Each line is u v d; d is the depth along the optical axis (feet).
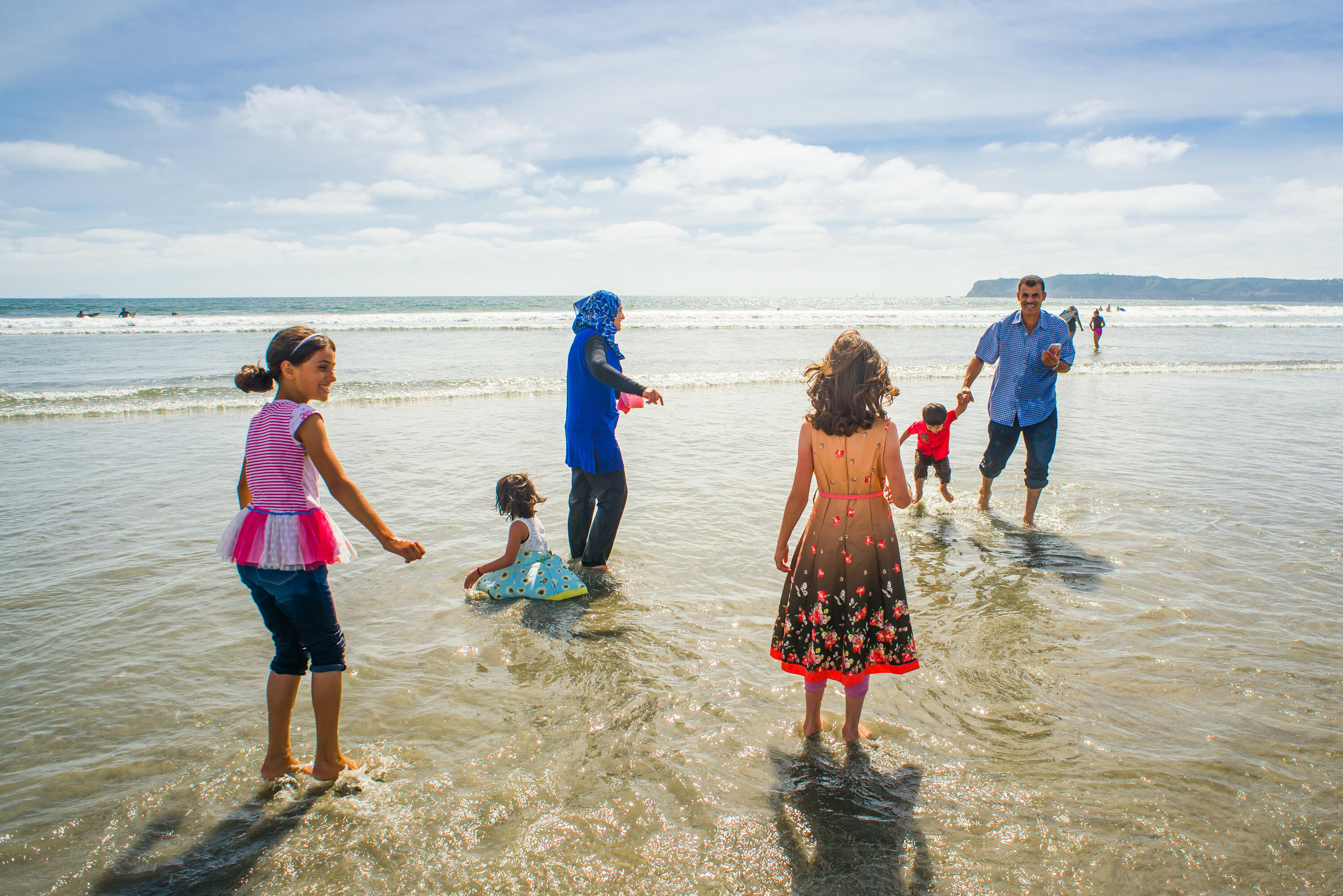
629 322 123.75
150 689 11.46
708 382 50.72
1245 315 170.71
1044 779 9.21
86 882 7.52
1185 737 10.11
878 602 10.07
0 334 85.51
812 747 9.98
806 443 10.19
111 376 49.98
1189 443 30.76
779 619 10.55
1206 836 8.14
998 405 20.48
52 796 8.87
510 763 9.56
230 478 24.47
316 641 9.08
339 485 9.02
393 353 67.87
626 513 20.99
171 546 17.88
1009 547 18.29
